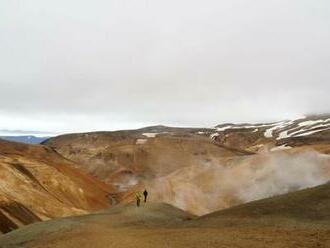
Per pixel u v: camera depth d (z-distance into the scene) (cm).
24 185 7981
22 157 10606
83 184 11544
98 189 12044
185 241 2300
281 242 2109
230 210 3288
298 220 2720
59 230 3166
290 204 3094
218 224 2853
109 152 19500
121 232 2869
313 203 3045
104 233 2864
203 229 2711
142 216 3659
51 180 9744
